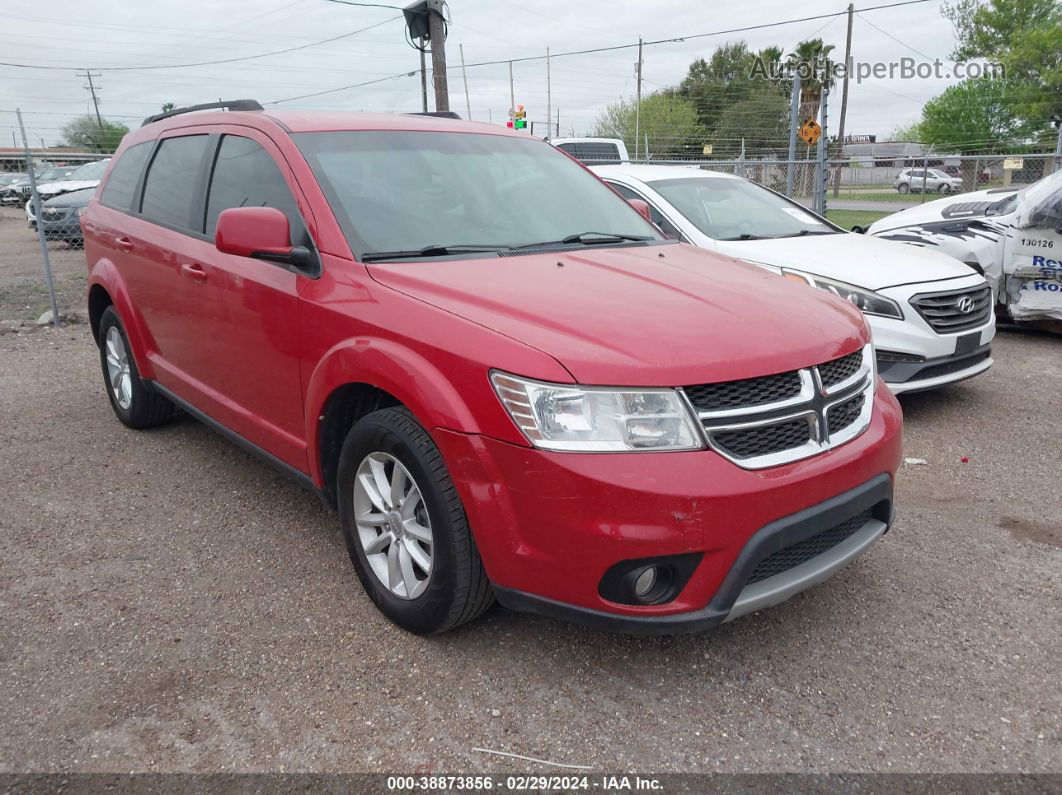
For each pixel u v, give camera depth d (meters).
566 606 2.56
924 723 2.64
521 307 2.78
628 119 55.41
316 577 3.50
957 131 42.56
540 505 2.49
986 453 5.00
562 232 3.78
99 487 4.44
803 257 5.80
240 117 4.04
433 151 3.90
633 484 2.41
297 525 4.00
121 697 2.72
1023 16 41.44
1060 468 4.75
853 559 2.91
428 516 2.79
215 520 4.05
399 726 2.60
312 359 3.25
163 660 2.92
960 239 7.96
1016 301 7.77
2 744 2.50
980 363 5.86
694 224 6.36
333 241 3.27
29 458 4.87
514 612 3.24
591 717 2.65
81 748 2.49
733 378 2.53
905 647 3.04
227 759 2.46
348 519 3.21
